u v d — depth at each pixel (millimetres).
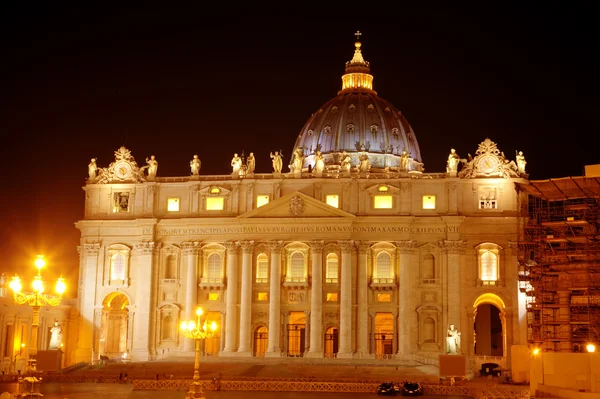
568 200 104812
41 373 100500
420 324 120500
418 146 171250
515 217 120812
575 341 90250
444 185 122938
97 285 128000
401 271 120938
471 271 121438
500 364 119250
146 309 125250
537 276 96750
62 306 124500
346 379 95750
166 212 128125
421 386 88188
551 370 69750
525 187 98500
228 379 94438
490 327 142750
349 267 121562
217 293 125188
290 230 123375
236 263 124438
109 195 129875
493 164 122750
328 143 163000
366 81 174375
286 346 121875
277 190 125438
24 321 115062
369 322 121188
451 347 112250
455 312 119562
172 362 114438
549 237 95500
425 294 121000
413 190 123625
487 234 121688
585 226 94500
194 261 125312
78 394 82688
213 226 125562
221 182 126750
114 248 128625
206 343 125062
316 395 85250
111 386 93625
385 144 162125
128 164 130125
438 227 121938
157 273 126750
